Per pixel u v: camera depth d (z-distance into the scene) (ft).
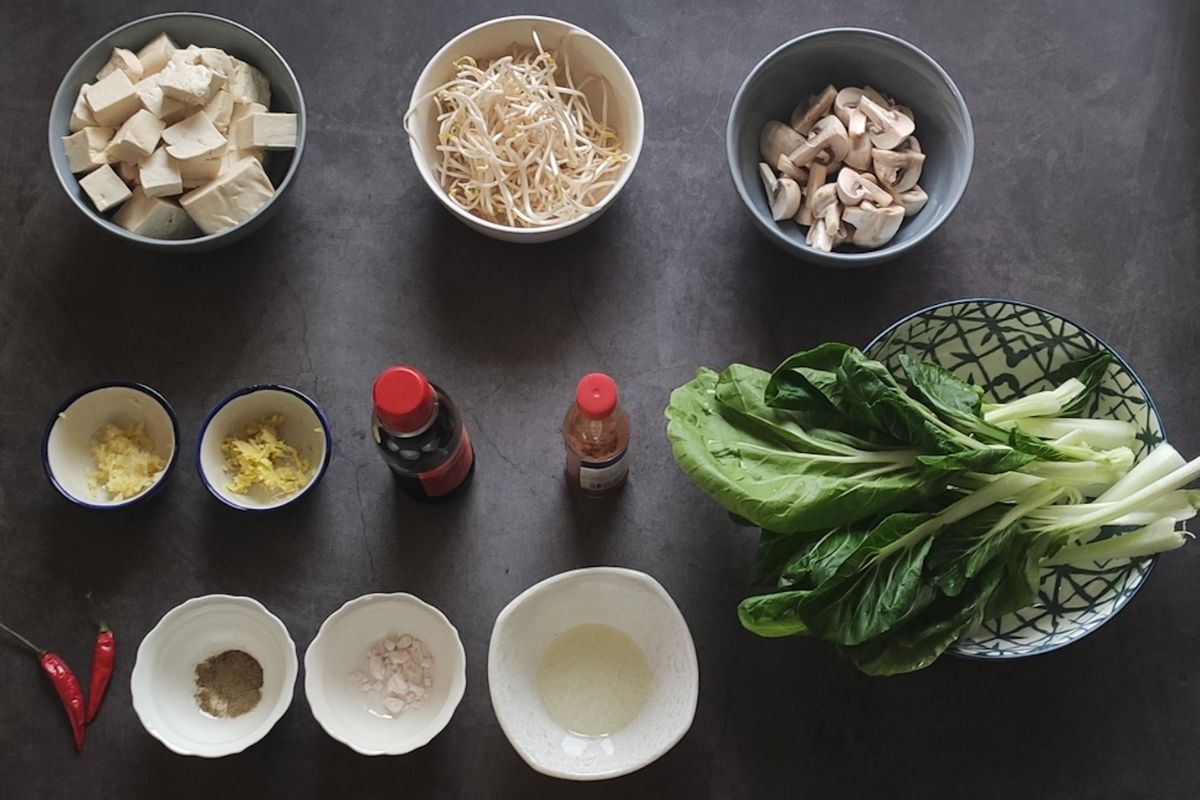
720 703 3.95
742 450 3.59
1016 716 3.93
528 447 4.13
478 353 4.20
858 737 3.92
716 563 4.05
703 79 4.42
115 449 4.03
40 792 3.91
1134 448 3.79
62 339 4.22
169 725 3.80
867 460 3.52
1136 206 4.31
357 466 4.11
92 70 4.10
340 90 4.42
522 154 4.15
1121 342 4.21
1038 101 4.41
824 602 3.42
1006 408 3.73
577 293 4.25
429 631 3.88
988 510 3.52
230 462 4.03
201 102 3.99
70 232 4.31
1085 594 3.75
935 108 4.13
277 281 4.26
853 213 4.02
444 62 4.11
